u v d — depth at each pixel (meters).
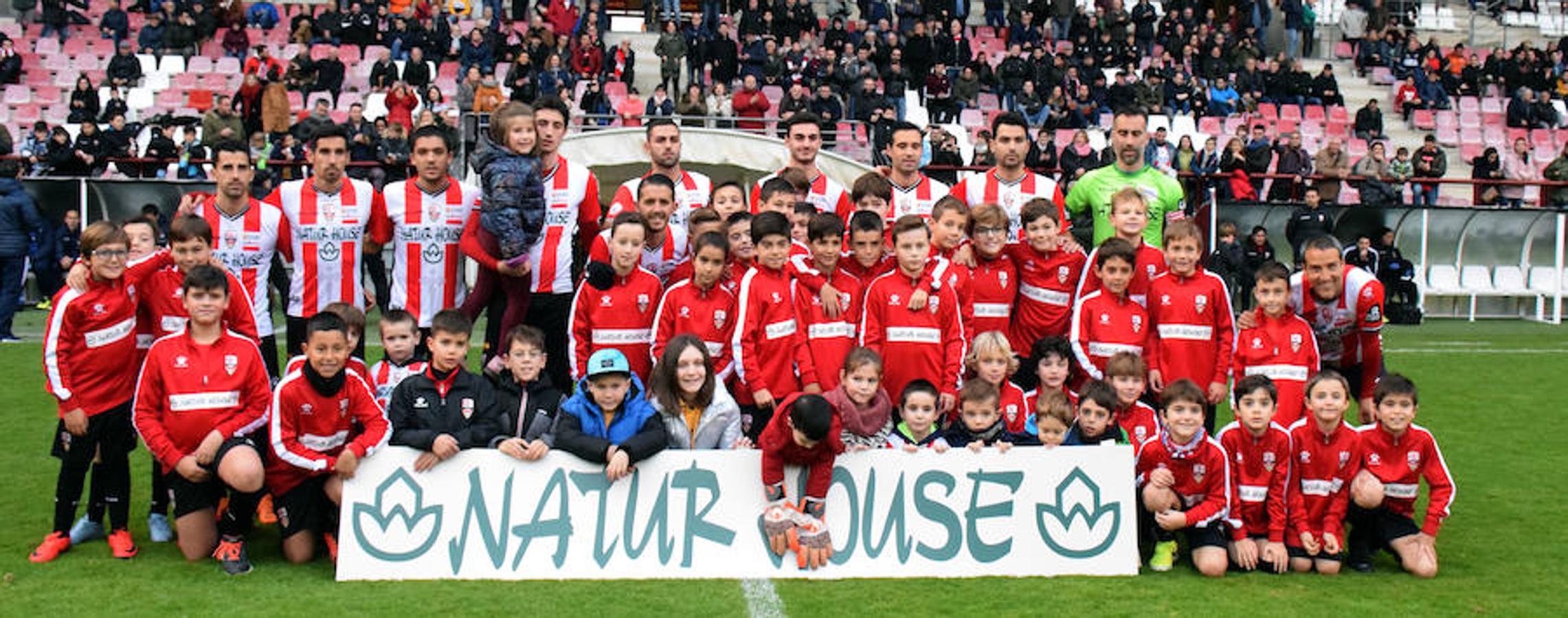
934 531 5.61
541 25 20.89
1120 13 22.42
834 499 5.60
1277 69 22.80
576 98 20.62
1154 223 7.28
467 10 23.47
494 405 5.75
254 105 18.52
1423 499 7.20
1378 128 22.00
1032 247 6.82
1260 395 5.58
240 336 5.68
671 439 5.79
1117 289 6.48
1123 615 5.01
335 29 21.80
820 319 6.40
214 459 5.45
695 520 5.57
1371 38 24.73
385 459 5.50
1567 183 17.95
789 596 5.22
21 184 13.65
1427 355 13.55
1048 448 5.68
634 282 6.50
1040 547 5.63
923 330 6.32
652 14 23.50
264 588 5.26
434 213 6.86
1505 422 9.63
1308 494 5.73
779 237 6.21
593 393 5.62
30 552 5.79
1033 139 19.53
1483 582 5.55
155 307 6.05
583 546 5.51
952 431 5.91
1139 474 5.83
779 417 5.42
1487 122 23.38
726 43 20.84
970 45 22.91
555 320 6.93
